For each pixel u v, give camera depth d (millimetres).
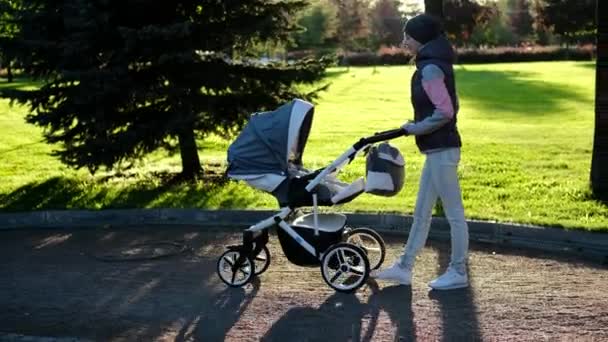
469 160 12727
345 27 72750
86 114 10820
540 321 5574
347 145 15906
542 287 6344
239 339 5387
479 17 61562
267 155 6582
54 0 10828
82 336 5508
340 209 9023
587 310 5781
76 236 8609
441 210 8859
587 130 17172
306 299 6207
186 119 10828
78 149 10922
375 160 6262
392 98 28828
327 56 12336
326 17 64500
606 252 7316
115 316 5922
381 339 5297
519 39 84688
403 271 6461
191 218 9141
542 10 62469
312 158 13883
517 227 7914
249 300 6227
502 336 5301
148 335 5508
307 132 6805
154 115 11352
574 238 7625
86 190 11109
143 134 10930
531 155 13242
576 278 6574
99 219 9273
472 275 6703
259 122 6676
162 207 9633
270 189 6586
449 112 5930
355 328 5523
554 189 10031
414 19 6074
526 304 5934
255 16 11234
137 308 6102
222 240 8234
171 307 6109
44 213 9305
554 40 80938
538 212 8664
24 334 5551
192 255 7668
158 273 7066
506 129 17719
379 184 6230
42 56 10977
